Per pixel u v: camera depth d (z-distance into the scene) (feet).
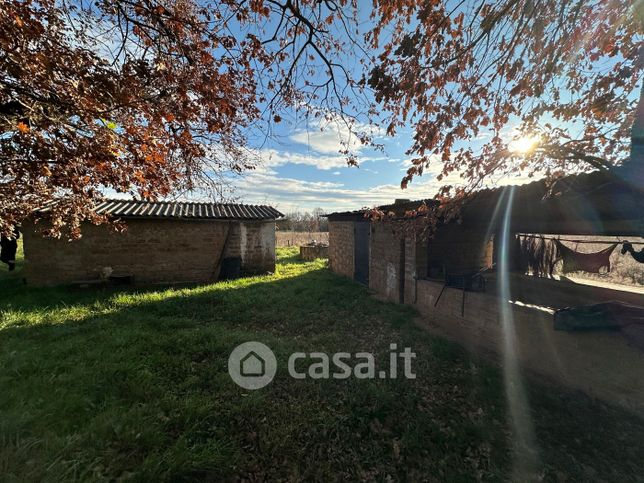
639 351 9.70
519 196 11.14
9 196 9.06
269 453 7.85
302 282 29.63
